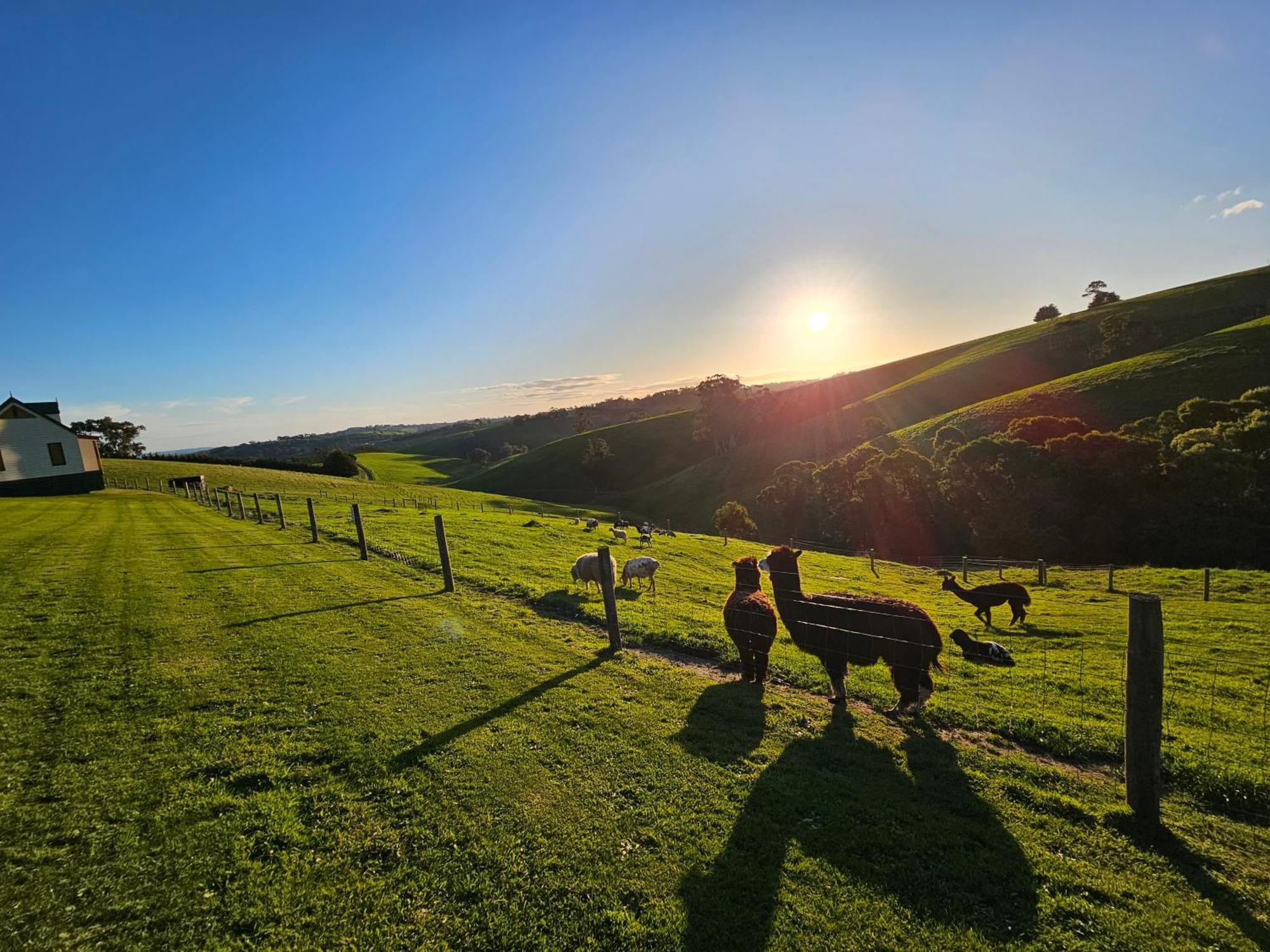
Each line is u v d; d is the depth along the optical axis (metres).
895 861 4.04
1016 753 5.96
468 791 4.86
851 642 7.04
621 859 4.06
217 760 5.26
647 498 86.69
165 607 10.30
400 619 10.05
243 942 3.33
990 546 40.91
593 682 7.39
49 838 4.14
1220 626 13.41
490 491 103.81
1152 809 4.43
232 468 72.81
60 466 40.59
